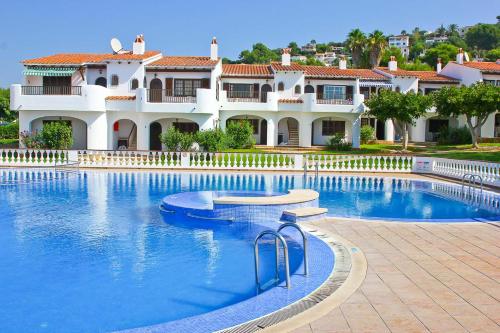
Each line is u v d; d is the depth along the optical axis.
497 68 49.47
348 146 42.81
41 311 8.25
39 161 29.62
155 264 10.89
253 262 10.98
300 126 44.19
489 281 8.71
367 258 10.36
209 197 19.39
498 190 22.47
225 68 46.56
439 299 7.75
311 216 14.97
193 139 35.12
